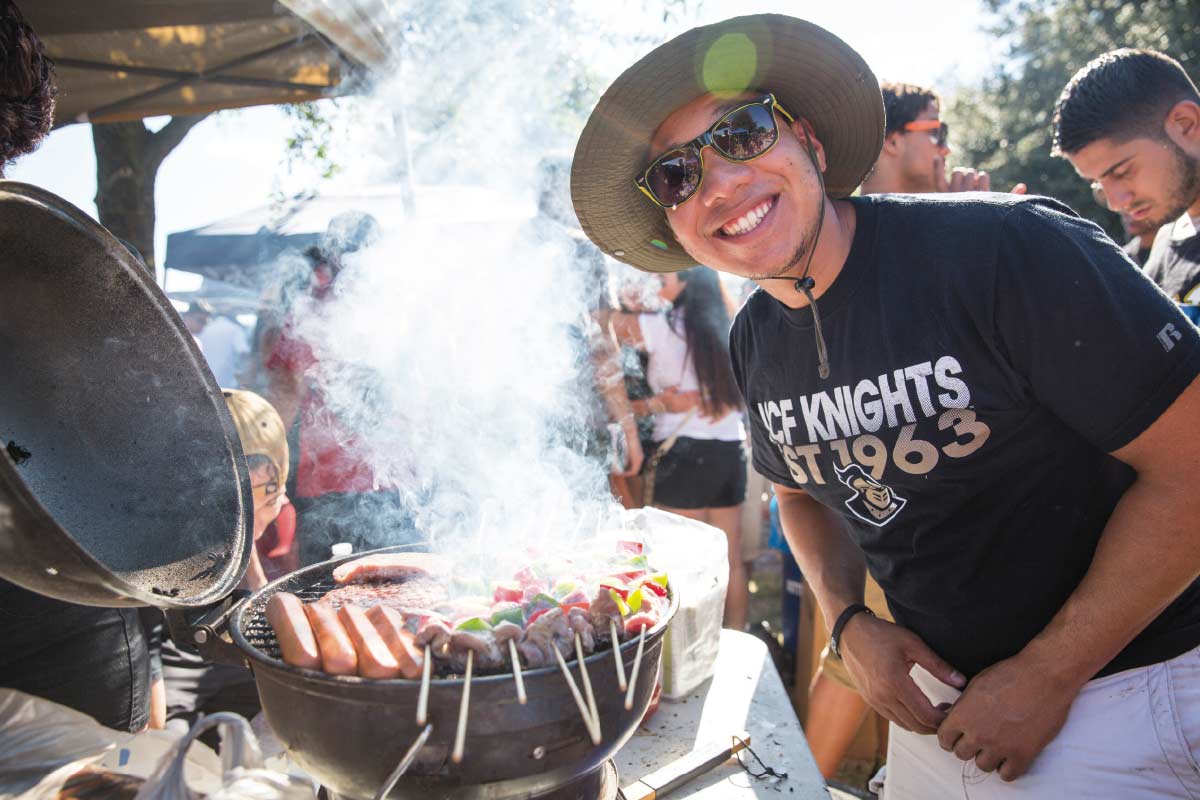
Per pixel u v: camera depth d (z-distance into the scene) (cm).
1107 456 141
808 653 333
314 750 109
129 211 523
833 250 143
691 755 163
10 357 118
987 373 133
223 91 399
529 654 109
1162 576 123
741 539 404
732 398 385
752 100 143
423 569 158
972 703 139
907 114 294
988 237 130
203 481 139
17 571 96
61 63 346
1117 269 122
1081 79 244
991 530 143
